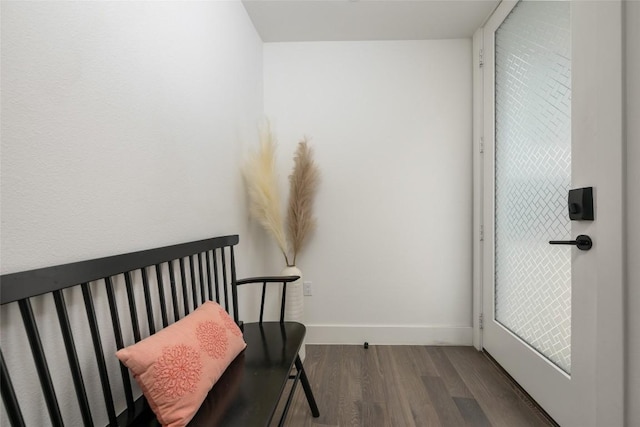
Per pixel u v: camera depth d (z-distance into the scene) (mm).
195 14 1271
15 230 582
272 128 2283
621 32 940
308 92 2295
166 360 756
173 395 745
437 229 2268
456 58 2240
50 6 649
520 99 1663
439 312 2271
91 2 751
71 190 696
